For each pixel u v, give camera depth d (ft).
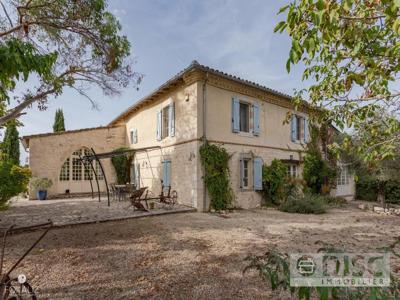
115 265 13.25
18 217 25.54
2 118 21.09
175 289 10.69
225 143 32.58
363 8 6.97
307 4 6.43
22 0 20.39
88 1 21.76
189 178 31.53
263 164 36.58
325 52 9.14
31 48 9.44
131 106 46.78
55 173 45.98
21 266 13.04
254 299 9.84
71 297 10.06
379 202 43.42
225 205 30.78
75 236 18.74
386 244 17.11
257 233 19.89
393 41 8.05
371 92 10.00
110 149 52.70
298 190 38.50
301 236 19.20
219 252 15.25
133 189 43.70
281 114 40.29
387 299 4.31
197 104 30.48
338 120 10.94
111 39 24.88
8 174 21.13
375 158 10.46
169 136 36.45
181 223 23.39
